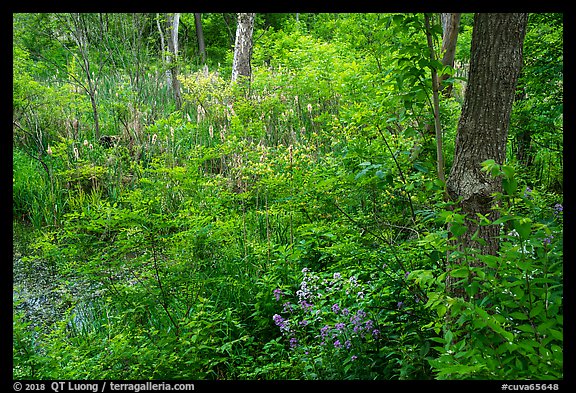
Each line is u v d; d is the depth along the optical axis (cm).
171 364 363
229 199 623
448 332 236
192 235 425
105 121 1131
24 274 633
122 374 351
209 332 402
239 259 524
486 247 309
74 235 420
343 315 369
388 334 355
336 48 1130
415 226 381
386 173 369
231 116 936
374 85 608
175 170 571
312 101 1015
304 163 571
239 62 1195
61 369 350
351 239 453
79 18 1047
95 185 897
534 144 683
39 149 986
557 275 248
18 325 356
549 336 222
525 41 623
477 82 307
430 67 334
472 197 306
